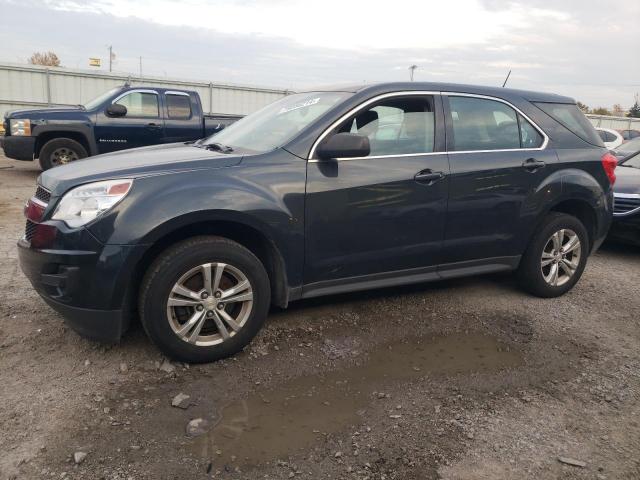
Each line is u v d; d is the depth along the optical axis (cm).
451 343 382
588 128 494
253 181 337
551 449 265
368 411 292
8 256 532
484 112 433
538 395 316
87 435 260
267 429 272
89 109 1055
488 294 483
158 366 327
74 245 300
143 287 314
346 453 256
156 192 311
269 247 351
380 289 480
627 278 559
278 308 425
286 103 443
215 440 261
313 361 346
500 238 436
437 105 411
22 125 1013
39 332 363
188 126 1127
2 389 295
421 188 389
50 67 1972
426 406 299
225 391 305
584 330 414
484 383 328
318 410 291
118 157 371
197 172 328
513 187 431
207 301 325
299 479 237
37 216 324
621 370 351
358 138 343
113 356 336
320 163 358
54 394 293
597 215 486
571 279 486
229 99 2355
